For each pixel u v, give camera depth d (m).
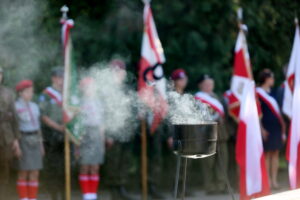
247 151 12.61
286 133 18.23
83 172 14.98
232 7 19.64
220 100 16.92
